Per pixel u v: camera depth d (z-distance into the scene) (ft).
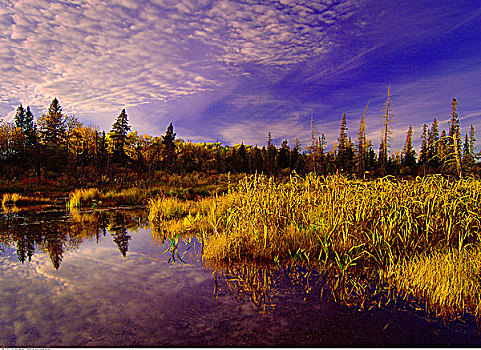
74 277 12.26
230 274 12.65
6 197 43.37
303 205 18.34
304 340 7.50
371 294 10.57
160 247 17.46
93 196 46.01
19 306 9.47
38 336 7.65
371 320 8.63
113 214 33.12
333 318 8.77
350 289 11.00
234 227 17.01
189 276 12.40
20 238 20.03
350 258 13.01
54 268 13.50
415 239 14.58
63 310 9.18
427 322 8.55
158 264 14.10
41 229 23.52
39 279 12.01
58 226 24.99
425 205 15.71
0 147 129.90
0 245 17.98
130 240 19.40
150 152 159.12
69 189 63.52
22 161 132.98
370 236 14.67
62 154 135.54
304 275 12.44
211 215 23.91
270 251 14.69
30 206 40.81
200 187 70.13
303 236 15.78
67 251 16.60
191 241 19.02
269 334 7.80
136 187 63.62
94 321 8.50
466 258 12.00
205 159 188.34
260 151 220.64
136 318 8.70
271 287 11.21
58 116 140.15
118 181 71.61
